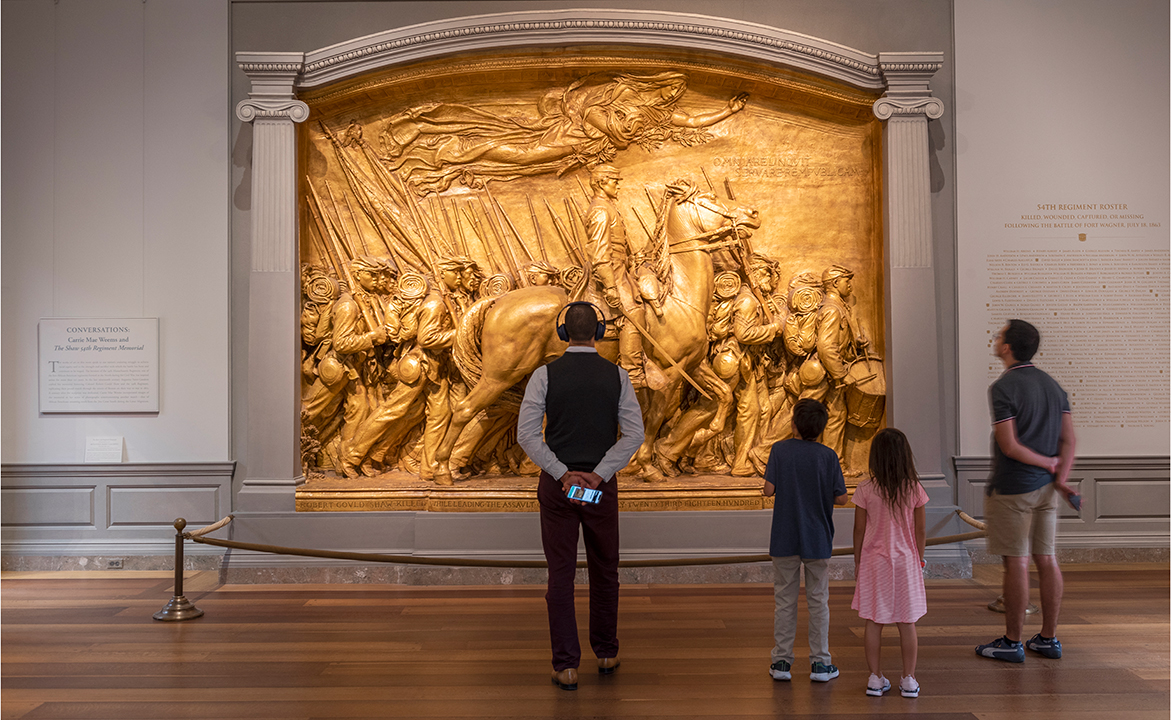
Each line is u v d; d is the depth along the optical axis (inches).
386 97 240.1
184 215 232.1
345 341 229.6
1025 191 232.4
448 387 235.1
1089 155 232.8
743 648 160.4
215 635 170.6
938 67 224.7
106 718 126.3
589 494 135.7
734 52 229.1
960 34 233.6
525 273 238.7
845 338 233.6
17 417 230.7
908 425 225.3
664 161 242.7
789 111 243.1
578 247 239.6
